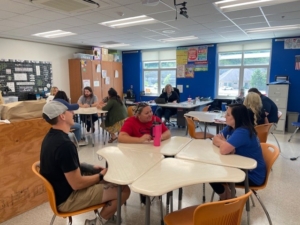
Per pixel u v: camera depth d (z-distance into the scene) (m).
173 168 1.58
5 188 2.08
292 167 3.42
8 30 5.12
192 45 7.59
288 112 5.95
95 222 1.70
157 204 2.41
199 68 7.57
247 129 1.86
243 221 2.10
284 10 3.80
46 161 1.46
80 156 3.96
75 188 1.49
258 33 5.67
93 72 7.75
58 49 7.16
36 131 2.28
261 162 1.88
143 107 2.33
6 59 5.84
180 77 7.96
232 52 7.10
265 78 6.73
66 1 3.28
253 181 1.82
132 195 2.61
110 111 4.78
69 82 7.60
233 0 3.44
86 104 5.38
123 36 6.02
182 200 2.49
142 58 8.89
